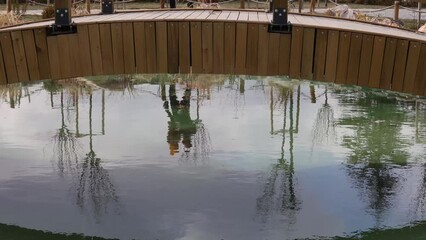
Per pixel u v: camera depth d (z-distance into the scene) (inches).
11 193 238.1
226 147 299.9
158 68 220.5
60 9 208.7
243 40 216.1
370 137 321.1
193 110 382.9
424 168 270.1
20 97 419.5
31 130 335.3
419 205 225.1
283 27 212.1
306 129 337.1
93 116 367.6
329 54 211.0
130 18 232.8
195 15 260.2
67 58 211.8
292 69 214.7
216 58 219.0
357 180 253.4
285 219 209.9
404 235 197.8
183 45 219.1
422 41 200.2
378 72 207.2
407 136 323.0
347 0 987.3
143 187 242.8
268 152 291.1
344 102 406.3
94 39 214.5
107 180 252.1
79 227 204.8
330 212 217.9
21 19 568.4
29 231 201.0
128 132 329.7
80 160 280.4
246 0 767.1
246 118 362.0
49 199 231.9
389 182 252.2
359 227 204.5
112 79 478.9
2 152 292.7
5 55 202.5
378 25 267.9
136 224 207.0
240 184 246.2
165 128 338.3
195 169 265.0
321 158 283.4
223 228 202.4
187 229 201.0
